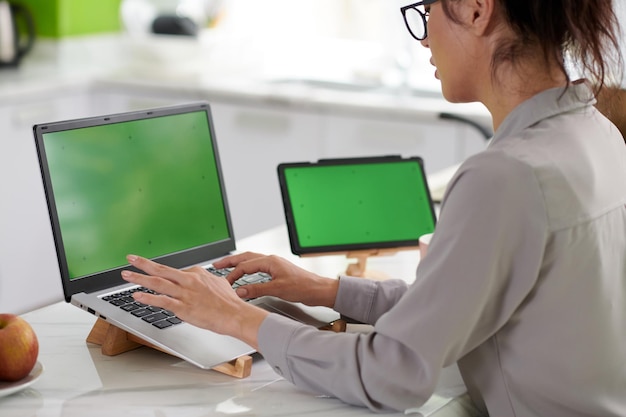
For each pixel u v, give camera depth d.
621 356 1.32
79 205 1.51
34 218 3.94
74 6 4.40
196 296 1.35
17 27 4.26
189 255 1.68
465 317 1.19
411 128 3.64
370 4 4.41
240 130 3.98
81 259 1.51
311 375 1.29
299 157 3.88
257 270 1.59
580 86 1.29
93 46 4.49
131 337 1.45
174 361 1.43
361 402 1.27
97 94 4.23
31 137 3.87
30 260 3.96
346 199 1.85
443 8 1.26
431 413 1.29
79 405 1.26
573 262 1.22
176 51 4.36
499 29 1.24
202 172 1.73
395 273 1.89
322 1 4.53
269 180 3.98
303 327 1.32
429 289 1.20
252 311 1.35
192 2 4.66
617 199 1.30
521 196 1.17
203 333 1.43
